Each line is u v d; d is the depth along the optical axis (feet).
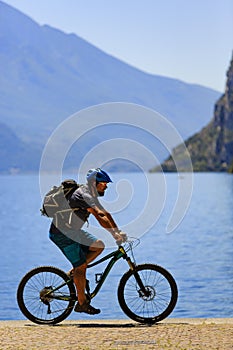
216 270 80.89
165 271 36.24
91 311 35.83
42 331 33.58
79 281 35.60
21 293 36.22
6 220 192.34
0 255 105.60
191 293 64.69
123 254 36.24
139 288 36.40
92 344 30.50
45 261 96.48
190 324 35.19
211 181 553.64
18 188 531.50
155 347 29.68
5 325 36.06
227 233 134.51
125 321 36.83
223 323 35.47
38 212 225.97
